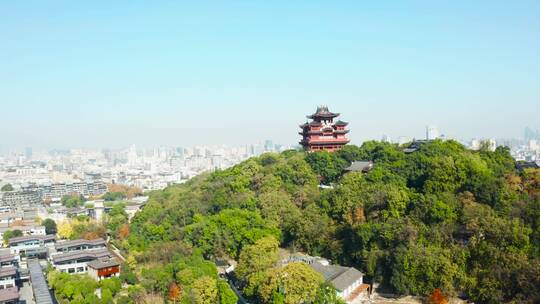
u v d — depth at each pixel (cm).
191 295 11325
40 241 19838
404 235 11656
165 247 15062
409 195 13112
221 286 11388
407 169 15000
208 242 14750
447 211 11944
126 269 14800
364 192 13938
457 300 10806
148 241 16988
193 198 19650
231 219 14812
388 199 12888
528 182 13050
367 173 15650
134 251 16150
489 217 11181
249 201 16200
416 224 12119
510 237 10688
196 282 11506
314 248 13688
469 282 10581
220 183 19762
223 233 14512
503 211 11712
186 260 13350
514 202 11975
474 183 12681
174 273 12762
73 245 17812
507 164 15600
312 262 12375
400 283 11088
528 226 11138
